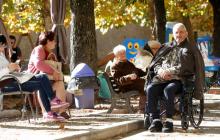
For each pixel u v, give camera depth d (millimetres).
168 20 32531
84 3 17156
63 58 16625
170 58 11859
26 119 12742
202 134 11289
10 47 16172
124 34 42531
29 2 28094
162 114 12211
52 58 12734
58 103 11766
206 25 36094
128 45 23875
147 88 11859
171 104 11531
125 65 14297
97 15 30094
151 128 11742
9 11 27094
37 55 12570
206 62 26438
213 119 14031
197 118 13891
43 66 12492
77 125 11562
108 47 42469
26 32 29297
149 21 30797
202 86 11641
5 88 11656
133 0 23156
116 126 11203
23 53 39719
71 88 15734
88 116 13523
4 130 10773
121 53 14273
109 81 14344
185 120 11648
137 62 15016
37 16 28500
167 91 11477
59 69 12695
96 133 10320
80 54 17109
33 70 12672
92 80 15773
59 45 16562
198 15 31875
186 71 11594
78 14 17172
